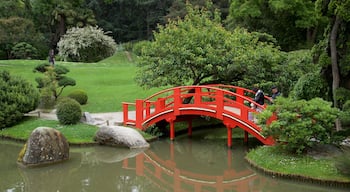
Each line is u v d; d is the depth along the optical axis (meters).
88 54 47.75
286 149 13.66
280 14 33.88
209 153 16.34
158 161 15.59
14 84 20.22
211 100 20.81
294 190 11.93
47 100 23.22
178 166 15.05
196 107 16.67
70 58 47.47
